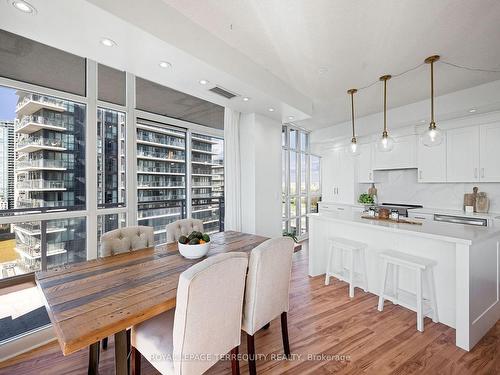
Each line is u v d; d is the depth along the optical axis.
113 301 1.27
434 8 1.82
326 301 2.73
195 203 3.69
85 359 1.89
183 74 2.38
